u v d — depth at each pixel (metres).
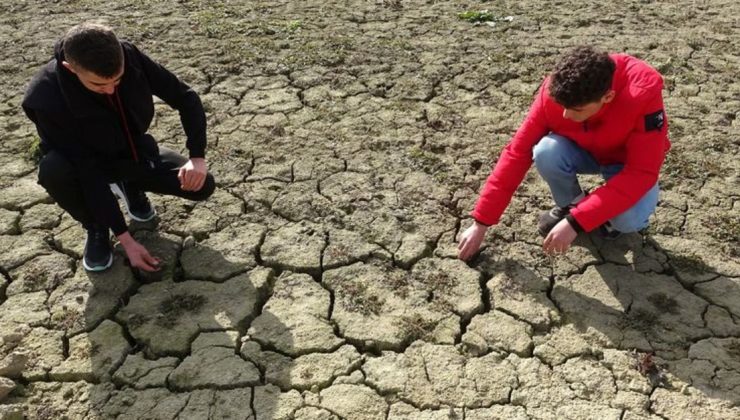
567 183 2.94
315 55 4.88
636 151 2.57
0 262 3.00
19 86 4.43
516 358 2.57
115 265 2.96
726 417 2.34
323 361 2.56
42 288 2.87
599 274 2.96
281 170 3.64
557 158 2.84
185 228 3.19
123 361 2.55
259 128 4.02
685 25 5.67
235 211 3.33
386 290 2.88
